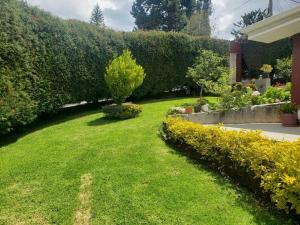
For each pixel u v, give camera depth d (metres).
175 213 3.91
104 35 14.77
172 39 17.58
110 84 12.24
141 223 3.75
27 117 9.34
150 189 4.66
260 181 4.06
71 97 12.55
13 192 4.98
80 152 6.98
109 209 4.15
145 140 7.80
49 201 4.56
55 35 11.77
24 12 10.50
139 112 12.16
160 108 13.65
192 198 4.28
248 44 20.06
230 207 3.95
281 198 3.44
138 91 16.08
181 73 17.95
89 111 14.26
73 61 12.70
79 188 4.94
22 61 9.58
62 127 10.49
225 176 4.98
